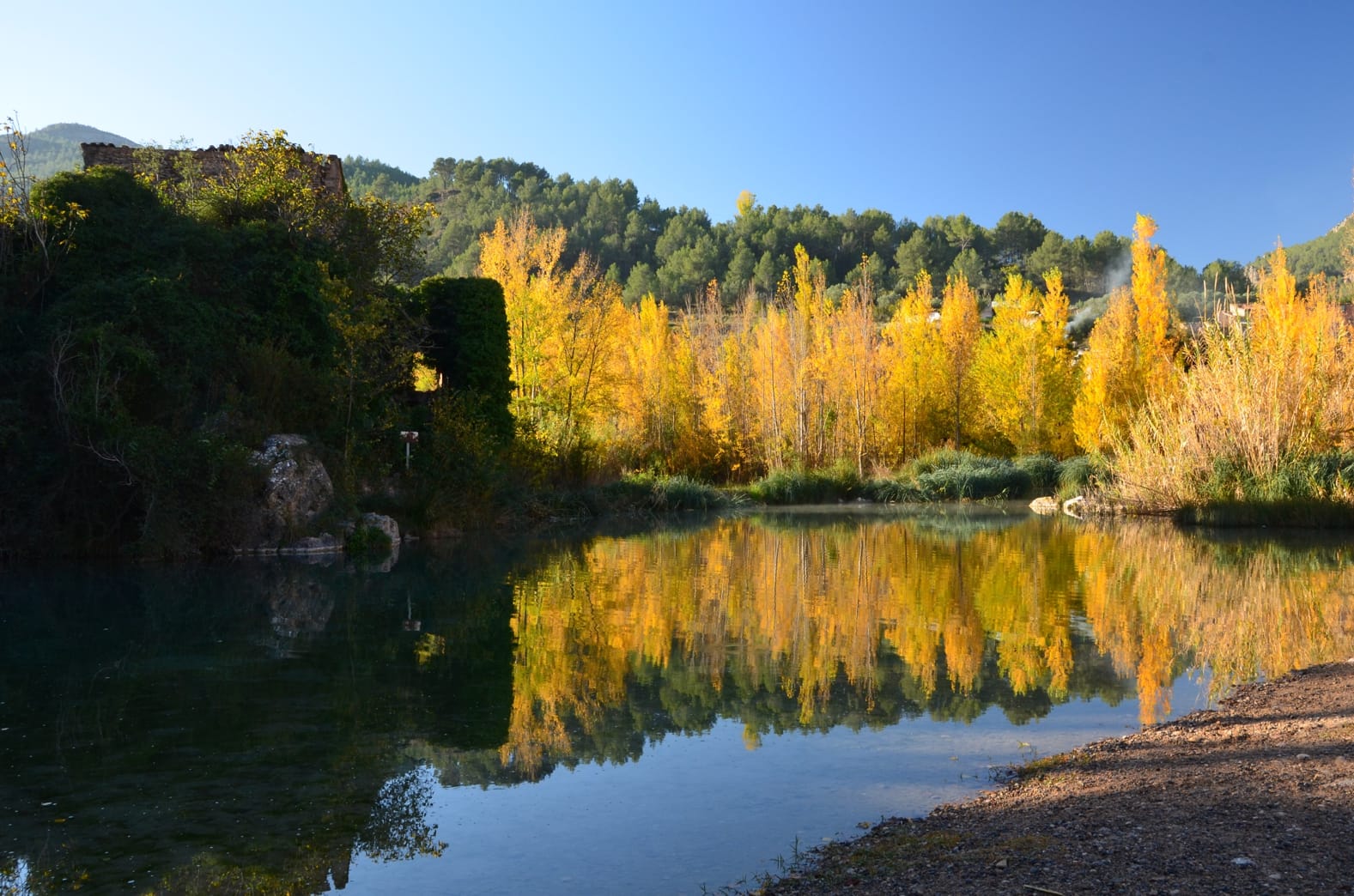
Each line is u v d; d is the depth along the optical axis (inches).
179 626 416.5
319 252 825.5
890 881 151.9
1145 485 992.2
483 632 401.1
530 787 212.4
